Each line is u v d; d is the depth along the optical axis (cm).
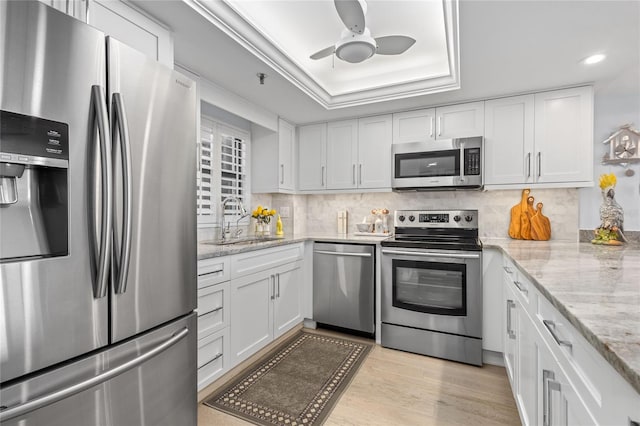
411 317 254
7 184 86
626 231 232
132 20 144
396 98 269
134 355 111
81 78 95
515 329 173
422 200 324
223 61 205
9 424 79
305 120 337
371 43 174
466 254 237
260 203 349
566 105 244
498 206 293
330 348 260
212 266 193
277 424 167
